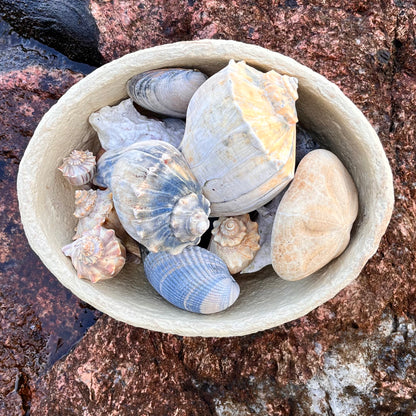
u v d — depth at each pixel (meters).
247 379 0.37
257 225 0.34
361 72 0.36
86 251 0.30
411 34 0.36
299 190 0.29
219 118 0.28
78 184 0.33
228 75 0.27
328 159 0.29
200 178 0.30
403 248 0.36
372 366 0.36
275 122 0.28
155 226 0.29
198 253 0.31
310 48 0.36
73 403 0.35
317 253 0.29
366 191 0.30
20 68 0.37
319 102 0.29
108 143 0.33
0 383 0.36
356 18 0.36
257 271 0.35
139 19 0.37
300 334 0.36
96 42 0.37
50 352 0.37
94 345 0.36
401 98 0.36
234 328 0.29
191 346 0.37
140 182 0.29
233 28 0.36
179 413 0.36
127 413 0.35
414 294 0.37
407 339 0.36
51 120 0.29
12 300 0.36
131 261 0.35
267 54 0.29
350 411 0.36
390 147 0.36
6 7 0.37
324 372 0.36
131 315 0.29
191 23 0.37
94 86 0.29
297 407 0.36
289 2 0.36
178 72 0.31
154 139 0.33
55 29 0.37
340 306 0.36
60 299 0.37
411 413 0.36
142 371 0.36
